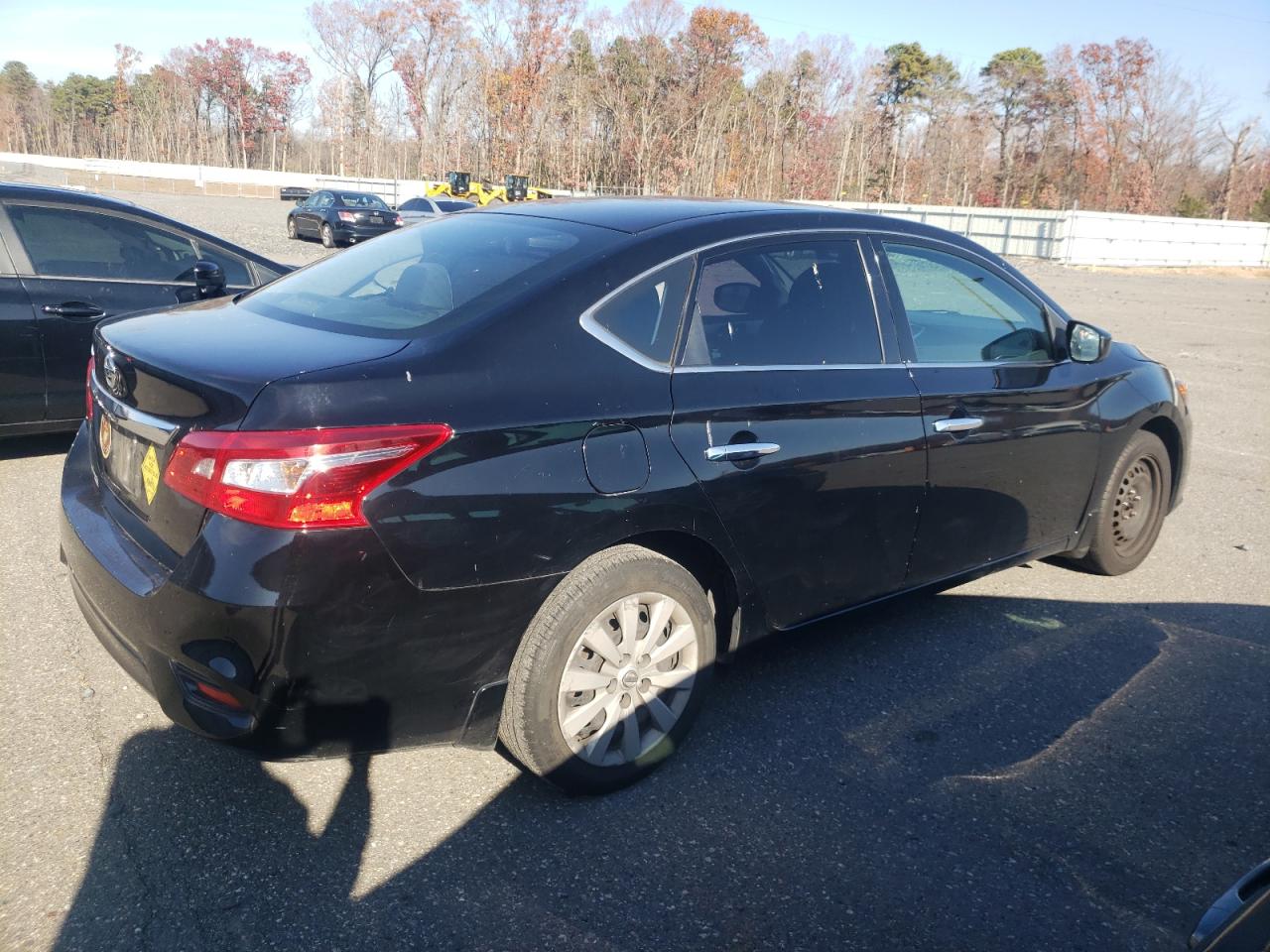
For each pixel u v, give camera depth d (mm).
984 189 70250
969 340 3965
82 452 3369
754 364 3232
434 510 2531
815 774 3199
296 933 2434
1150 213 64625
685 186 58500
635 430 2889
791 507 3262
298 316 3113
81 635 3896
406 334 2803
